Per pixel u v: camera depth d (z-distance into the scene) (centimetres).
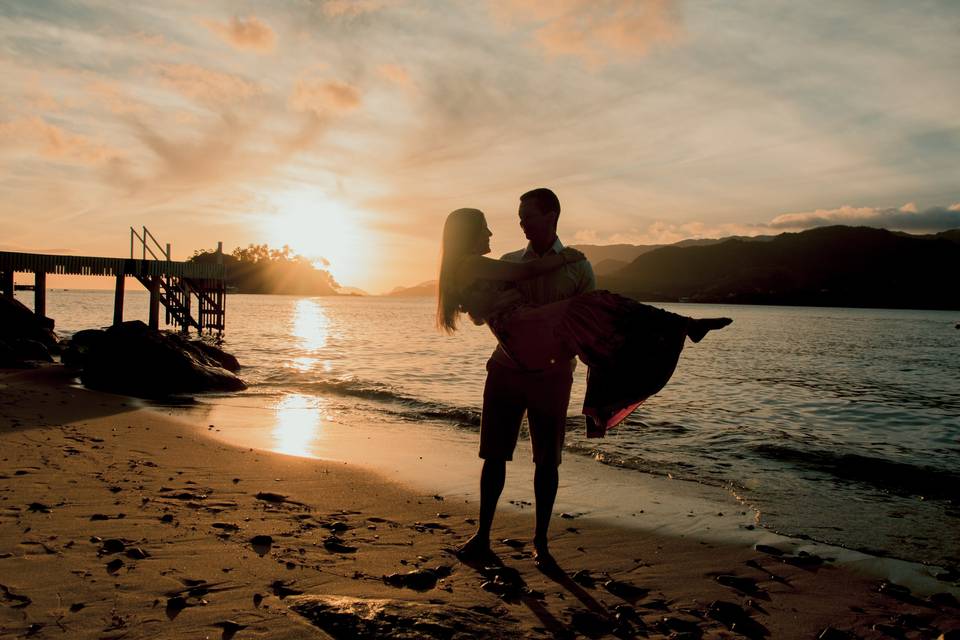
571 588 340
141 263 2661
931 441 913
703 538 453
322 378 1550
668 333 332
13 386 1188
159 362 1245
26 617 257
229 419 932
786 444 853
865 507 563
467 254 364
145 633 247
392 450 738
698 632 294
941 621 321
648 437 880
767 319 8906
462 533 432
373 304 17438
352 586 315
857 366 2255
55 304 8988
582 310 339
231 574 320
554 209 368
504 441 382
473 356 2325
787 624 311
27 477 508
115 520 402
